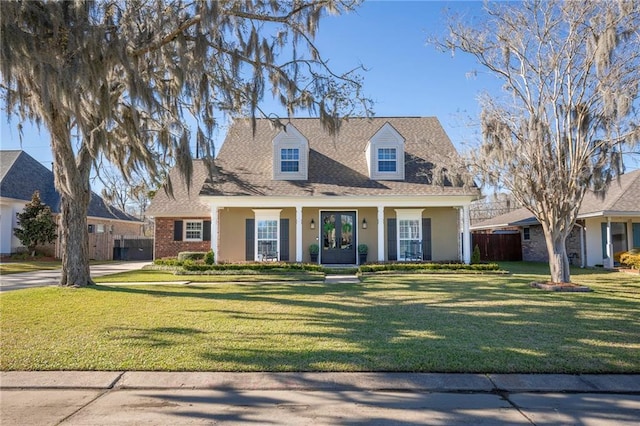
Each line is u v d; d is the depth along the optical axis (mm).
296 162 16062
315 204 15250
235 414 3580
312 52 9492
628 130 9469
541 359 4754
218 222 16250
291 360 4754
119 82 9047
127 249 27219
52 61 7016
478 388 4086
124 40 7715
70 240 10398
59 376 4383
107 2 7930
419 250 16078
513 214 25062
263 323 6543
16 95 8602
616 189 17641
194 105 9906
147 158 9992
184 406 3740
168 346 5277
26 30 6844
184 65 8469
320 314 7273
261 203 15211
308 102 9781
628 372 4402
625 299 8930
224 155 17250
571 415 3559
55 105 7953
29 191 23828
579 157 10070
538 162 10250
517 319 6895
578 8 9633
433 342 5449
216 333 5906
